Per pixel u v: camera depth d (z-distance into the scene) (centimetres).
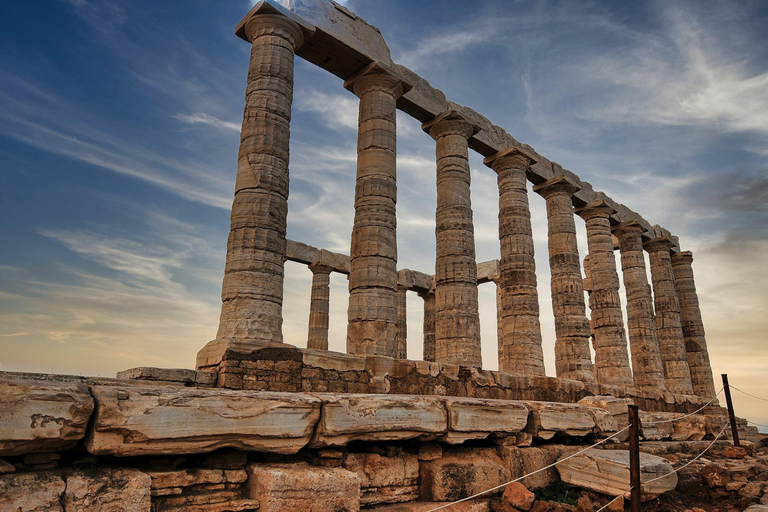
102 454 497
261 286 1135
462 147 1767
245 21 1348
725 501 927
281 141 1256
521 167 1969
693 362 2691
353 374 1180
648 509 857
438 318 1633
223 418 561
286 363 1059
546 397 1602
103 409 491
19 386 461
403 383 1252
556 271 2042
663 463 900
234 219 1184
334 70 1569
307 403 632
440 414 789
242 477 594
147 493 511
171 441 529
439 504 746
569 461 913
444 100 1797
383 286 1392
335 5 1472
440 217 1708
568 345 1922
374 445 769
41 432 461
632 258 2477
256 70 1291
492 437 881
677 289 2839
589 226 2319
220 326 1120
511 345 1781
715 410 2405
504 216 1914
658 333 2600
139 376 884
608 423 1098
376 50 1546
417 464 786
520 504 777
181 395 542
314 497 581
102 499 485
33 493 455
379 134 1505
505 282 1853
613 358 2078
